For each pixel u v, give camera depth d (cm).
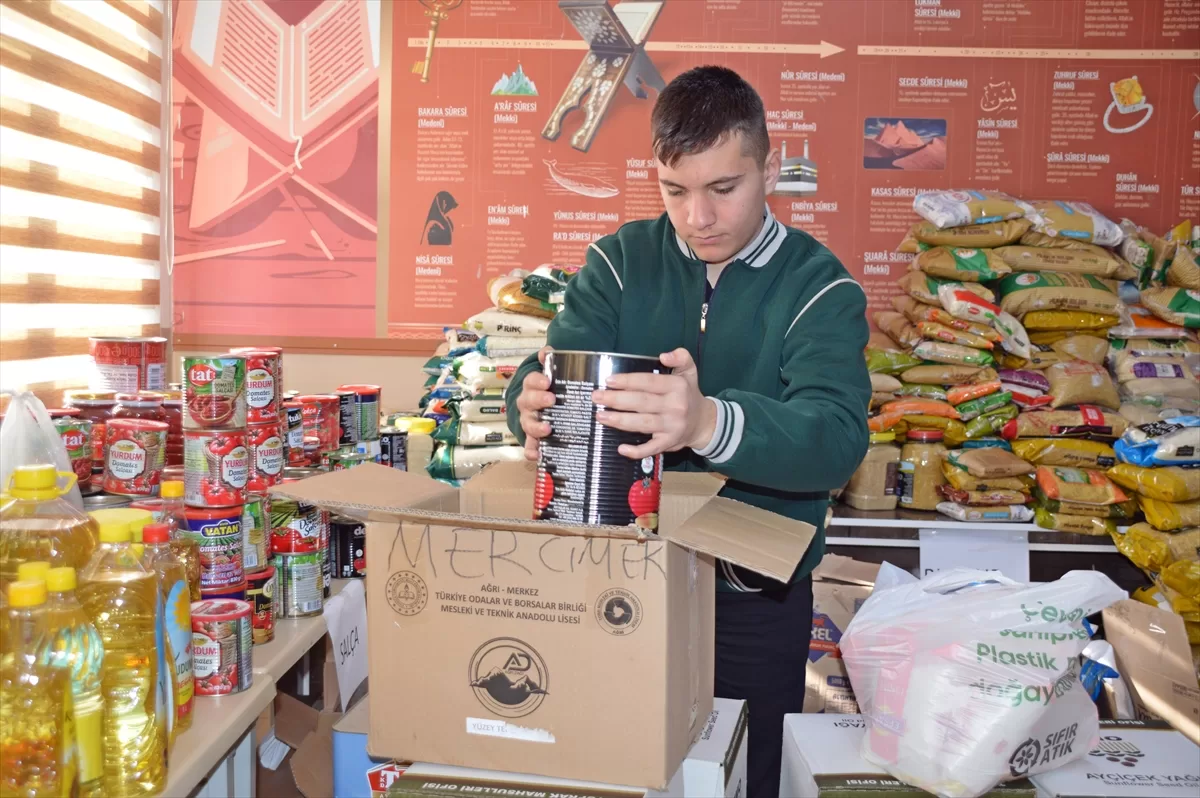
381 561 102
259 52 324
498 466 131
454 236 329
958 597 129
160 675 101
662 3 321
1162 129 321
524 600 97
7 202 226
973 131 323
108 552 102
